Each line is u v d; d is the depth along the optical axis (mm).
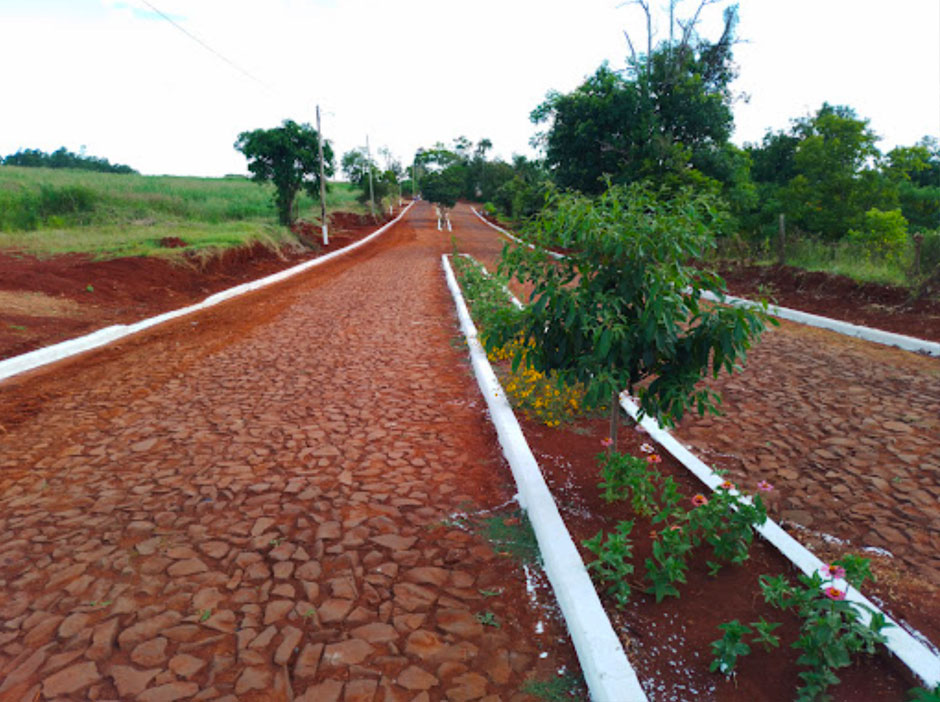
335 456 4473
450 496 3900
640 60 19109
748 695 2217
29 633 2580
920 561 3051
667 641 2504
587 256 3301
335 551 3234
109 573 3014
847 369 6656
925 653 2279
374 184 47531
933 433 4715
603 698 2131
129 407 5543
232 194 37031
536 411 5273
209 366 7023
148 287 12195
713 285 3318
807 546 3215
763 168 28062
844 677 2270
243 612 2734
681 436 4812
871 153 18344
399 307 11297
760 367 6840
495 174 67125
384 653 2492
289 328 9305
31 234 16109
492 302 9406
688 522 3359
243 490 3912
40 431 4941
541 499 3543
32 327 8477
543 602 2844
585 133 18984
